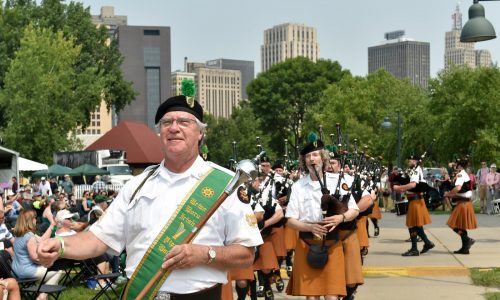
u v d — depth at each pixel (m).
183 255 3.13
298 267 6.52
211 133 68.25
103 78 42.06
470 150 31.39
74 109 38.72
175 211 3.27
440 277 10.25
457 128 31.94
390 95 50.03
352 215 6.63
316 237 6.45
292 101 63.56
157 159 36.06
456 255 12.06
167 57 159.25
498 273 9.91
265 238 7.92
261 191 7.79
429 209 23.91
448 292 9.02
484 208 23.12
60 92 37.03
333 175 6.82
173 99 3.37
